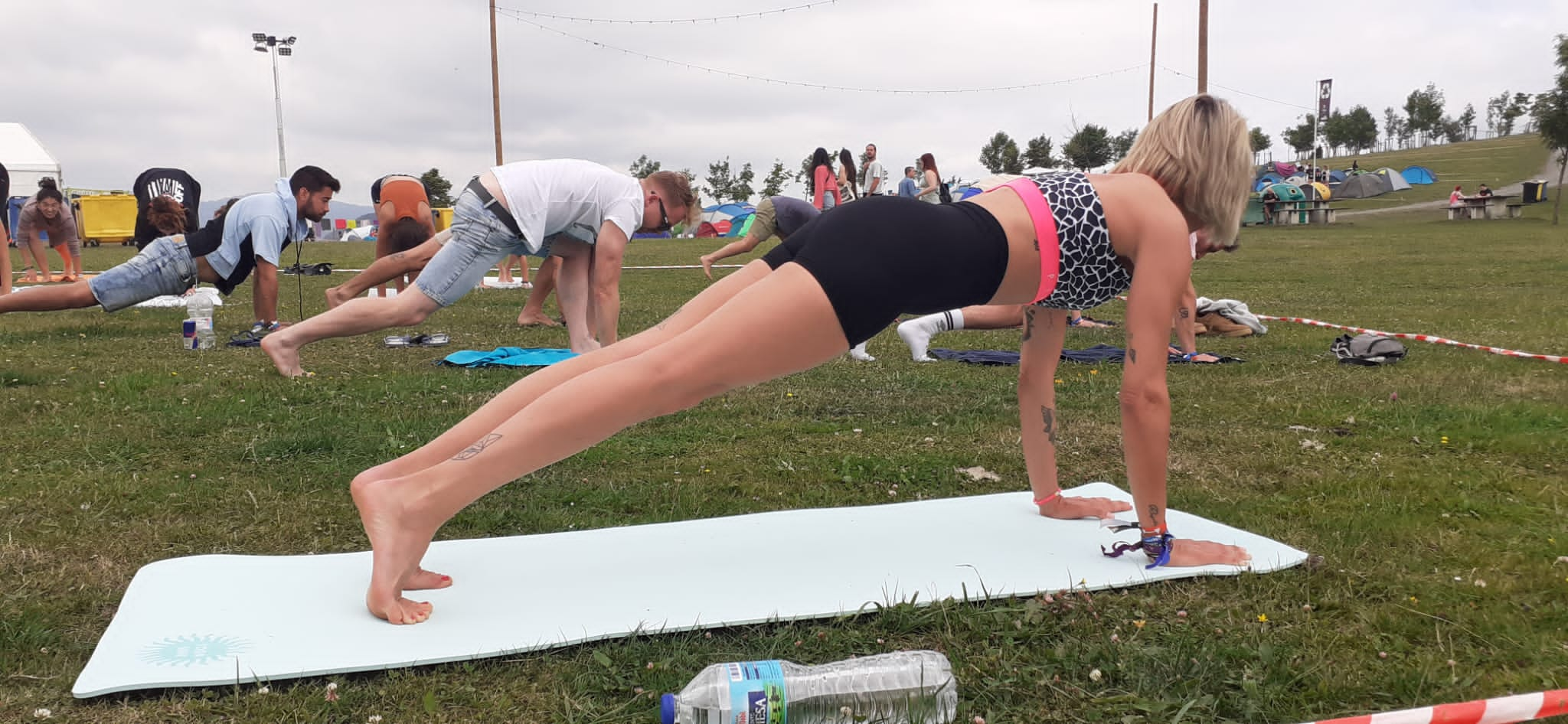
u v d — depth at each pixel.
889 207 2.85
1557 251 21.28
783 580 3.10
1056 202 3.02
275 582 2.99
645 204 7.09
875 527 3.65
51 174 29.34
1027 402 3.75
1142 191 3.07
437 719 2.30
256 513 3.75
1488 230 31.16
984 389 6.50
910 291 2.80
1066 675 2.54
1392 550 3.45
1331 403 5.99
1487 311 11.00
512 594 2.96
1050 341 3.67
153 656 2.47
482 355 7.55
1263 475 4.51
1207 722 2.32
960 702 2.41
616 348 3.03
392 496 2.74
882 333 9.41
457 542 3.43
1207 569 3.20
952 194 14.79
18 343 8.10
